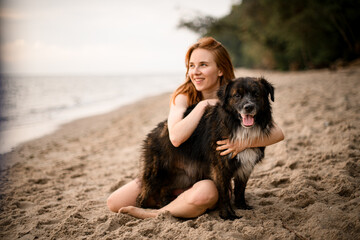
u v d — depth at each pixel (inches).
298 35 1035.3
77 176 194.9
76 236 108.5
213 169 119.6
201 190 110.0
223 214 117.0
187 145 127.6
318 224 99.5
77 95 1101.7
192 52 131.0
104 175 194.2
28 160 240.2
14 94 1103.0
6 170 210.4
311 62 1106.7
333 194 122.9
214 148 118.2
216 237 97.1
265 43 1334.9
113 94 1143.6
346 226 95.3
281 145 199.5
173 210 116.2
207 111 125.3
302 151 184.1
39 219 125.6
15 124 441.7
